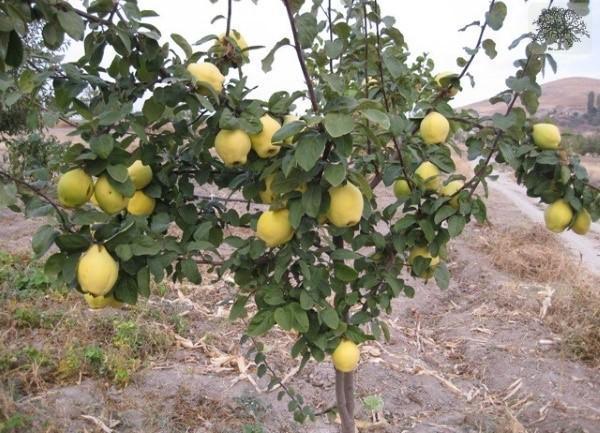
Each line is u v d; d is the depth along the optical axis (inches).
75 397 152.3
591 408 165.8
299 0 73.4
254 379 170.9
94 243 64.3
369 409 159.8
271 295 70.9
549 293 249.9
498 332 218.7
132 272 66.4
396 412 162.9
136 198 79.4
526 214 449.1
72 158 65.1
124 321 195.5
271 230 68.5
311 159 57.0
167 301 224.1
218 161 82.7
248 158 73.7
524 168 82.0
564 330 210.4
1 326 191.9
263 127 69.3
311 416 114.7
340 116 56.1
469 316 237.8
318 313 70.9
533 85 79.3
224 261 80.0
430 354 205.2
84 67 73.2
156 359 180.4
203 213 87.5
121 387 160.4
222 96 70.1
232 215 85.4
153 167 79.7
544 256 299.9
